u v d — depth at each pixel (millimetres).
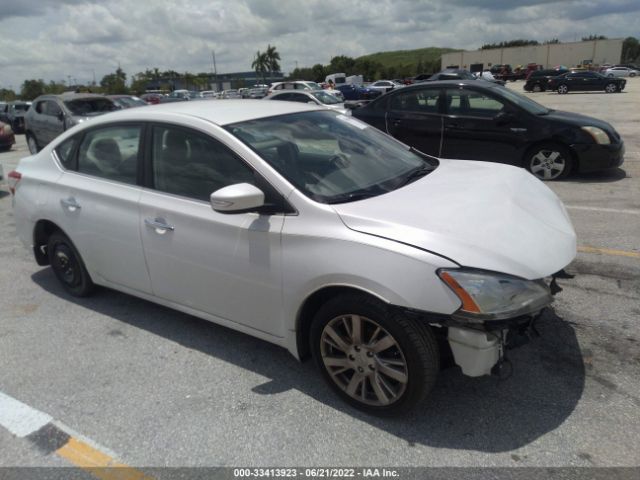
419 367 2492
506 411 2742
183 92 46281
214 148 3150
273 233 2809
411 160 3699
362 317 2607
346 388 2822
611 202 6453
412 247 2445
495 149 7961
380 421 2729
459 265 2383
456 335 2398
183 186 3293
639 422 2609
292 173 2938
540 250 2605
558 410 2727
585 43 82438
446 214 2697
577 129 7457
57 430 2799
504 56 88625
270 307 2959
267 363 3326
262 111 3520
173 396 3035
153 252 3438
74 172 4043
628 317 3605
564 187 7301
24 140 19625
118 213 3600
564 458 2412
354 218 2643
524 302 2381
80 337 3785
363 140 3672
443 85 8250
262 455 2543
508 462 2408
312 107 3863
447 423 2680
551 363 3125
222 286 3135
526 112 7727
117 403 2996
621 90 33438
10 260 5562
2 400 3074
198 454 2576
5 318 4152
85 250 3971
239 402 2951
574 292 4004
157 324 3922
